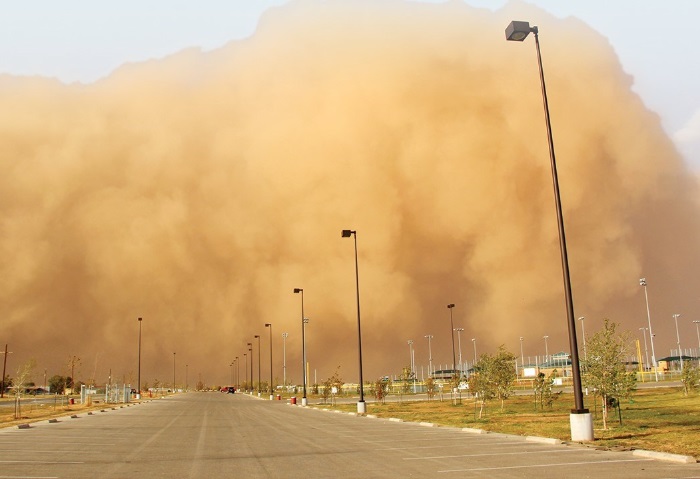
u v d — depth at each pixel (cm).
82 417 3194
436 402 4381
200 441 1762
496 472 1027
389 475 1026
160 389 13000
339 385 5962
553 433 1695
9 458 1338
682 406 2717
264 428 2298
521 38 1711
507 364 2819
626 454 1229
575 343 1491
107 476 1057
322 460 1257
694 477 927
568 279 1509
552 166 1577
